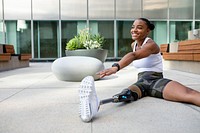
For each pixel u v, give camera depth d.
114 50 15.47
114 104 2.72
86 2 15.23
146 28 2.97
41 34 15.07
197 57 6.08
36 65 11.79
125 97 2.64
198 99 2.54
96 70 4.84
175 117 2.19
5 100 3.04
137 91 2.86
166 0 15.38
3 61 8.14
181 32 15.55
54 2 15.03
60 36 15.14
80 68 4.78
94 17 15.33
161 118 2.17
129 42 15.53
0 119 2.20
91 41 8.05
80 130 1.88
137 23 2.96
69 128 1.93
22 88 4.05
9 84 4.58
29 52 15.02
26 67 10.30
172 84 2.83
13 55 9.44
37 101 2.96
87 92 2.13
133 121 2.10
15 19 14.84
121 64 2.38
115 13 15.39
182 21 15.55
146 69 3.10
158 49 2.96
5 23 14.84
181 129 1.87
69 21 15.24
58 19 15.12
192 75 6.04
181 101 2.73
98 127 1.95
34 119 2.19
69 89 3.91
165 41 15.52
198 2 15.45
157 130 1.86
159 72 3.08
